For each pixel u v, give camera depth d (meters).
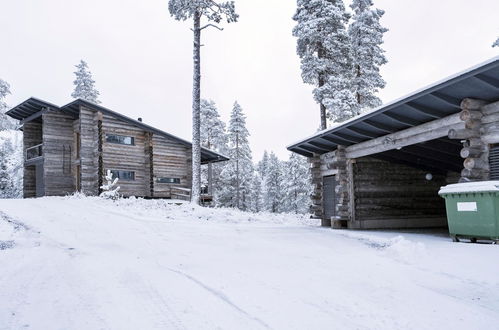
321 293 5.14
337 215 15.30
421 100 9.64
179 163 28.31
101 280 5.84
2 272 6.20
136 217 14.88
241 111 50.88
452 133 9.27
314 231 13.51
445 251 7.57
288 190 53.19
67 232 11.15
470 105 8.69
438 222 16.08
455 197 8.74
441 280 5.69
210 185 30.48
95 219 13.90
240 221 16.81
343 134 14.03
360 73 29.00
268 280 5.88
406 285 5.50
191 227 13.31
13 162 48.50
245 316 4.22
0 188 38.84
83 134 24.27
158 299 4.86
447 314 4.24
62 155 26.12
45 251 8.30
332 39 26.80
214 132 48.22
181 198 27.84
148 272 6.41
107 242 9.73
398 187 15.70
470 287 5.25
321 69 26.92
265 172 72.56
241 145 50.56
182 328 3.86
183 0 21.78
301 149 17.91
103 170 24.02
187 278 6.01
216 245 9.65
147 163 26.28
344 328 3.86
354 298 4.91
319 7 27.72
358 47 28.03
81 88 43.56
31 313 4.28
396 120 10.92
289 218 20.14
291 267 6.89
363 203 15.16
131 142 25.95
